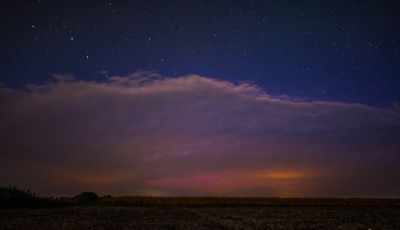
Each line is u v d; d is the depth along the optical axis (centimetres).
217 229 1499
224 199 3478
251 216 2062
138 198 3412
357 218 1995
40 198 2825
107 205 2995
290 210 2594
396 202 3397
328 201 3459
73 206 2819
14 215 1858
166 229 1455
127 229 1430
